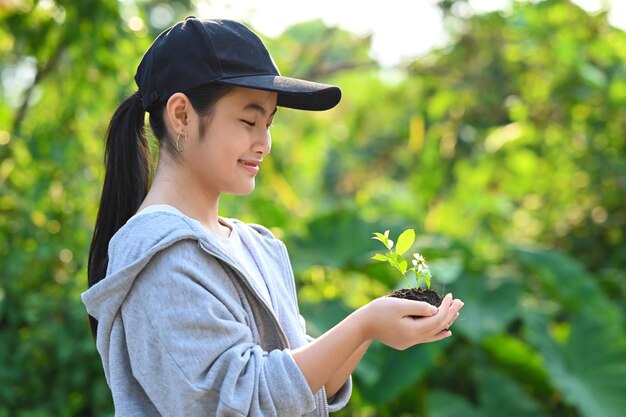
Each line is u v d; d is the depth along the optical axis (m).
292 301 2.12
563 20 7.68
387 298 1.85
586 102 7.72
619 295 7.05
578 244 7.71
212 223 2.01
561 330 6.31
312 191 10.54
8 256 5.60
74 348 5.39
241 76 1.88
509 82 8.23
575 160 7.71
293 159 8.63
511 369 6.07
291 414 1.78
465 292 5.89
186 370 1.77
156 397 1.82
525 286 6.17
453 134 8.57
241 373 1.78
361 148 9.88
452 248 6.14
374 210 7.11
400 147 9.55
